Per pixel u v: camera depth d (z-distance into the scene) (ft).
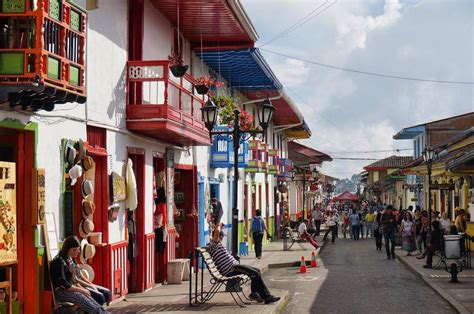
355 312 45.19
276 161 116.26
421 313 44.70
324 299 51.08
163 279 56.34
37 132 33.63
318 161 202.90
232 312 41.32
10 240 31.27
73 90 30.76
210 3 53.42
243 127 73.00
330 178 342.44
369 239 137.69
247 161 88.74
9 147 33.42
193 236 66.85
